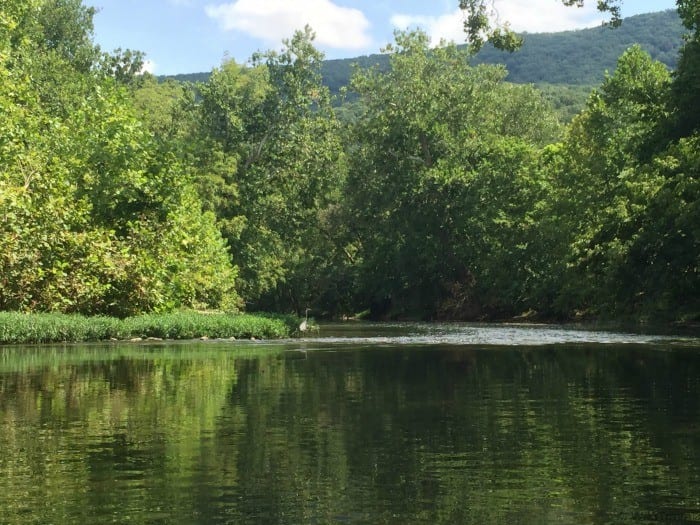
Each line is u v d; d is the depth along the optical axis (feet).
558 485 17.21
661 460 19.85
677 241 107.24
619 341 79.46
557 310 155.43
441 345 76.02
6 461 19.57
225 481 17.53
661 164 107.76
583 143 165.68
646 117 112.06
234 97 172.65
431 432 24.06
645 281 112.88
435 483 17.43
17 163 90.63
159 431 23.98
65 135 106.01
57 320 79.51
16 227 83.82
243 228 165.27
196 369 46.57
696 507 15.38
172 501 15.76
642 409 29.01
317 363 51.85
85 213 93.56
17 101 111.04
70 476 17.98
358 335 103.50
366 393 34.14
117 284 94.89
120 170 101.35
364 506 15.44
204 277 116.47
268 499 15.98
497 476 18.06
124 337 85.30
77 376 41.96
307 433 23.70
